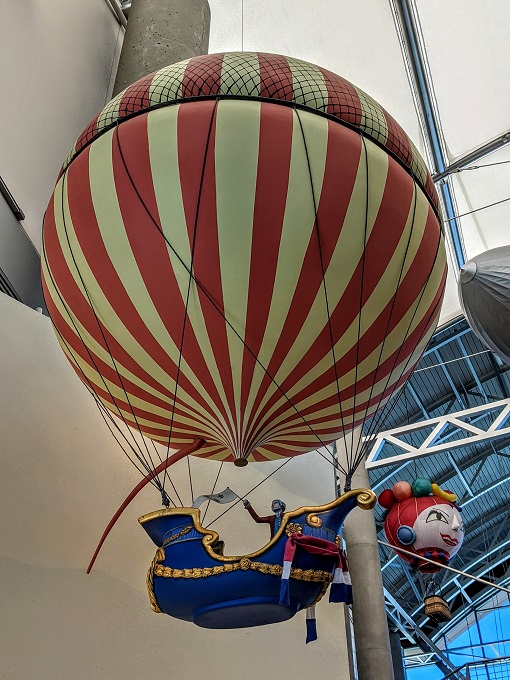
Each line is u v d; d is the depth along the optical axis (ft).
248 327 14.26
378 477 59.77
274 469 26.50
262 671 21.17
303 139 14.47
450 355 53.88
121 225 14.47
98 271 14.83
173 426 16.55
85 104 30.12
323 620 24.34
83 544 18.47
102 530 19.16
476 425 59.16
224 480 24.08
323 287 14.32
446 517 26.86
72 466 19.33
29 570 16.87
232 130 14.32
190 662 19.42
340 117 15.37
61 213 15.84
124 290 14.56
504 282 27.86
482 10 32.89
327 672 23.16
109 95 32.58
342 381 15.80
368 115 15.70
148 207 14.23
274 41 37.78
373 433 19.22
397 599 68.69
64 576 17.57
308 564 13.47
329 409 16.35
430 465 61.52
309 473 28.17
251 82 15.11
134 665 18.03
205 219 13.89
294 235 13.97
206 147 14.23
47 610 16.78
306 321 14.44
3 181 22.24
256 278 13.98
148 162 14.44
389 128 16.05
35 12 27.25
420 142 37.45
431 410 58.18
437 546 26.58
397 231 15.17
